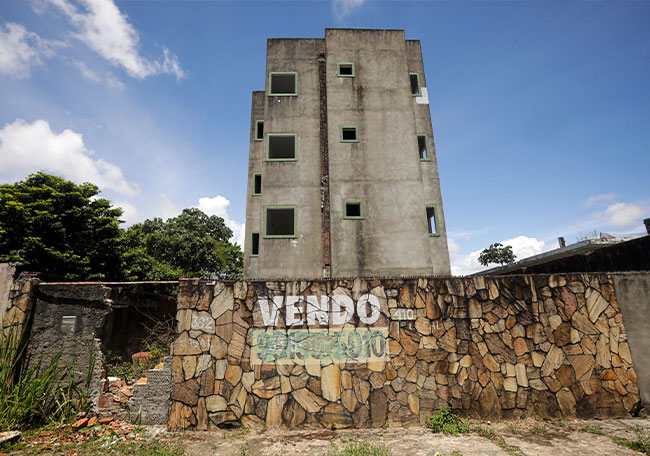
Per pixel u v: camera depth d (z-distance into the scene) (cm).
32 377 703
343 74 1650
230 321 728
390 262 1412
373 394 709
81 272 1691
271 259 1464
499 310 768
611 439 612
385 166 1523
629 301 790
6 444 575
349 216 1465
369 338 734
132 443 601
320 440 628
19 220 1609
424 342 741
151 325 1261
